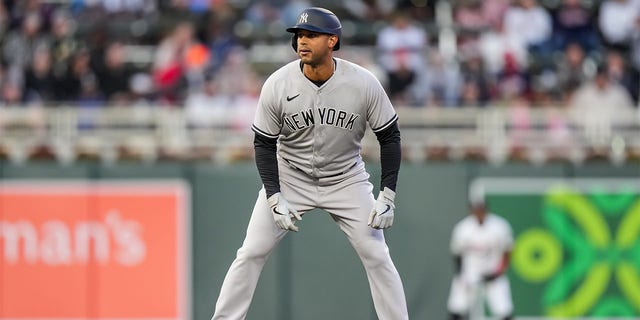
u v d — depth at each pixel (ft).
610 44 182.50
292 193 75.72
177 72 167.94
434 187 151.23
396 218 150.92
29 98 167.32
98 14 184.65
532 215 151.43
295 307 149.07
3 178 148.56
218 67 170.60
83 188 148.87
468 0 188.55
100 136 152.87
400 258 150.92
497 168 151.64
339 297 149.18
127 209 149.07
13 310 148.05
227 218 149.28
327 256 149.38
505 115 153.99
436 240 150.61
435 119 153.79
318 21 69.82
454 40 182.29
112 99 167.63
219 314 75.51
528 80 172.65
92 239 148.56
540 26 181.98
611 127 154.51
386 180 73.87
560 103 165.78
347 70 72.28
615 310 151.64
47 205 148.56
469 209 151.12
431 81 167.22
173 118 153.58
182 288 148.56
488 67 173.78
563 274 151.43
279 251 149.38
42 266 148.36
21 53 169.68
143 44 183.21
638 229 152.05
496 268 148.46
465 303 148.46
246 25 185.16
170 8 186.29
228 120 155.12
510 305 149.59
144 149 151.74
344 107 72.18
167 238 148.97
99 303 148.46
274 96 72.18
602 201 152.05
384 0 191.83
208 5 186.70
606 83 167.22
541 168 151.74
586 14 183.62
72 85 168.14
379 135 73.82
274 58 179.11
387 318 76.48
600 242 151.94
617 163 152.66
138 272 148.66
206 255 149.07
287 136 74.13
